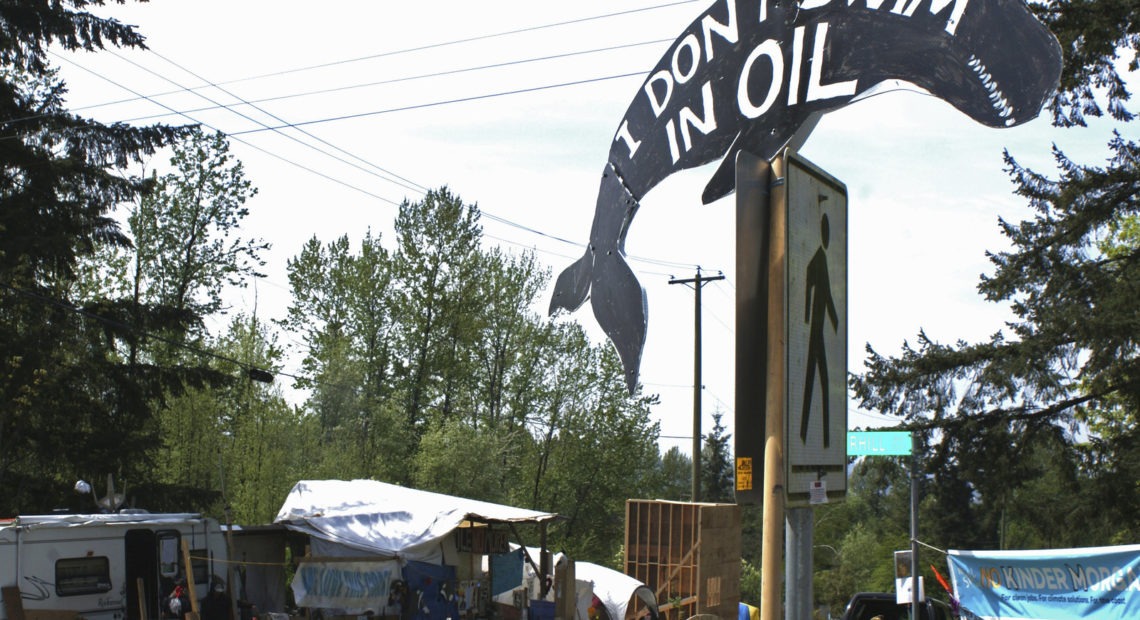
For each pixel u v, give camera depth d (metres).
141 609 16.11
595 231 6.66
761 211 4.57
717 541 21.30
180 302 33.72
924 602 13.61
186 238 34.75
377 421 42.97
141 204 34.50
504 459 46.94
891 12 4.79
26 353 23.09
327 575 20.08
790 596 4.46
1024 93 4.29
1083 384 20.16
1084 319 18.72
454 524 21.33
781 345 4.43
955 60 4.53
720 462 82.12
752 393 4.50
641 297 6.23
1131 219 24.86
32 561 15.57
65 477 26.52
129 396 27.22
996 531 51.62
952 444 20.48
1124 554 9.84
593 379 47.03
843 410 4.86
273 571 22.06
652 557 22.50
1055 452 19.94
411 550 20.66
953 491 21.02
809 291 4.66
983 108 4.44
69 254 23.98
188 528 17.98
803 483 4.48
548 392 47.06
